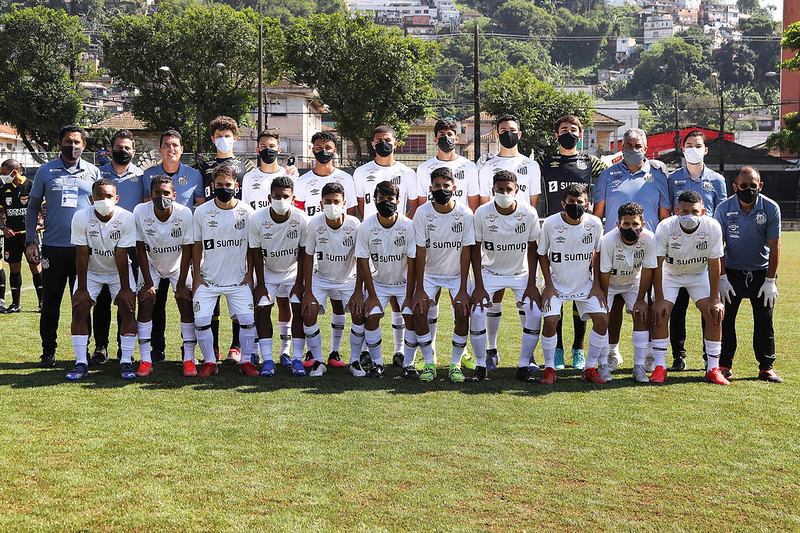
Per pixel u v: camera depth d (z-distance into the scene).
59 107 41.56
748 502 3.53
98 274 6.10
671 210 6.54
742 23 140.62
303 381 5.90
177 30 38.44
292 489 3.64
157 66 38.22
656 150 50.28
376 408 5.07
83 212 5.93
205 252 6.08
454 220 5.91
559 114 42.25
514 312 9.69
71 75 43.59
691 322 8.88
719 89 120.25
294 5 128.88
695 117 101.25
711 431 4.56
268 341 6.16
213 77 38.72
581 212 5.73
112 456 4.06
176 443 4.28
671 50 125.56
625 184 6.46
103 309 6.53
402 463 4.00
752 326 8.61
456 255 6.04
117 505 3.44
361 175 6.67
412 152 48.97
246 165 7.05
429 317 6.14
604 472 3.89
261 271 6.18
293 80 41.03
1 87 41.91
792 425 4.69
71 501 3.48
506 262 6.06
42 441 4.29
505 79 43.34
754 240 5.89
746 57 131.62
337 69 38.44
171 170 6.54
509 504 3.49
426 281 6.13
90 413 4.86
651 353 6.30
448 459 4.06
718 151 41.84
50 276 6.26
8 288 12.02
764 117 106.88
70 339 7.54
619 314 6.33
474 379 5.96
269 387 5.67
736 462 4.03
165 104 39.62
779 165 41.62
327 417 4.84
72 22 42.50
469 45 126.50
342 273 6.27
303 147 44.41
